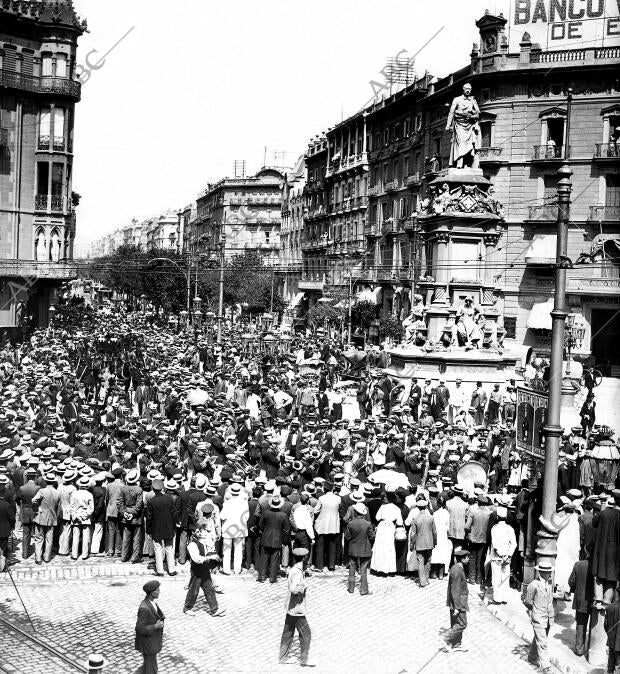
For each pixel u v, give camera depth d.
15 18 65.06
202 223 147.50
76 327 62.06
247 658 13.30
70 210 69.88
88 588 16.38
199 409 29.62
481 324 39.66
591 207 54.75
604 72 54.28
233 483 17.92
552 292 56.00
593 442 24.16
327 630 14.59
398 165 76.31
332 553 18.11
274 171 130.62
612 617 12.49
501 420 29.16
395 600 16.23
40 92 67.06
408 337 41.62
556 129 56.44
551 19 59.47
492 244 42.19
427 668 13.16
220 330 58.25
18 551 18.98
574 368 42.25
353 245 87.56
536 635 13.37
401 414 29.59
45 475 18.11
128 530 18.20
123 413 29.22
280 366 44.59
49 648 13.28
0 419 24.88
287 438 26.58
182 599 15.90
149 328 68.31
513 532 16.14
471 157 42.50
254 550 18.09
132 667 12.77
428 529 16.98
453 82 63.84
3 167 65.88
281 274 115.75
